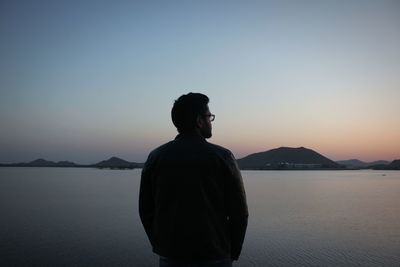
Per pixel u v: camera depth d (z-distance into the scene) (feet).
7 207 107.04
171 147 9.23
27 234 61.57
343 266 42.86
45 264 42.45
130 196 152.46
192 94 9.72
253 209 108.68
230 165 8.91
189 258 8.58
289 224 77.61
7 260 44.01
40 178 381.40
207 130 9.83
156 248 9.20
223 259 8.84
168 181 8.93
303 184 297.94
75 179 361.10
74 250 49.44
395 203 134.92
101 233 62.69
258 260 45.37
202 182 8.75
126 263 43.14
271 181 360.48
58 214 90.58
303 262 44.52
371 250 51.44
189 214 8.63
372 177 526.98
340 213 99.96
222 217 8.89
